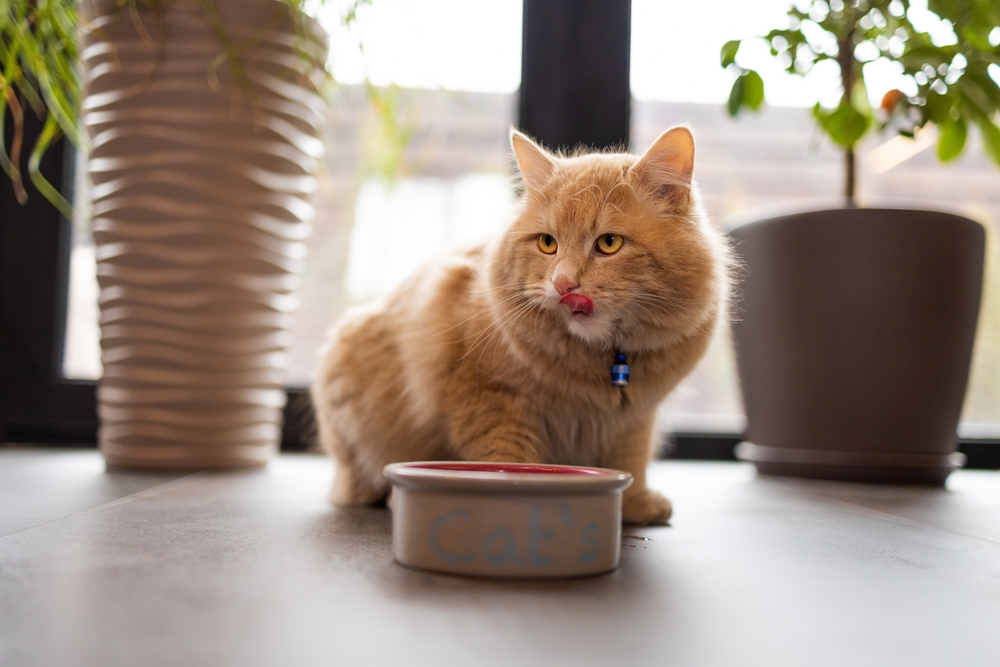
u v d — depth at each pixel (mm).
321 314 2465
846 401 1880
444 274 1427
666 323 1231
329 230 2461
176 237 1692
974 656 644
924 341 1841
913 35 1825
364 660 581
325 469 1896
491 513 831
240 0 1666
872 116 1919
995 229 2436
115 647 593
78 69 1906
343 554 933
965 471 2301
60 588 746
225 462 1822
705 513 1381
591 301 1173
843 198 2215
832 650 648
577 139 2326
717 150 2477
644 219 1234
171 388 1741
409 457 1451
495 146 2439
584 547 854
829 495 1653
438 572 843
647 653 620
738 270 2012
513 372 1270
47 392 2262
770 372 1972
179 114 1668
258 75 1711
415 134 2420
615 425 1317
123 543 958
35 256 2250
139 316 1713
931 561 997
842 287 1855
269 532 1063
